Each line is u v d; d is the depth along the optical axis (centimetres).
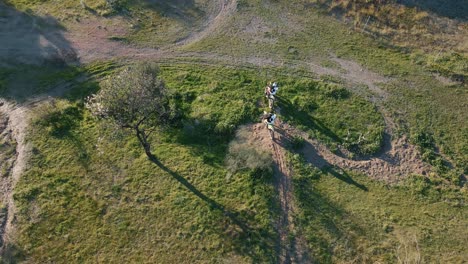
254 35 4103
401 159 3278
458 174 3203
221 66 3822
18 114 3422
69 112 3416
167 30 4119
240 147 3191
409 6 4384
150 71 3453
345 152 3281
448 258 2772
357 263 2719
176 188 3014
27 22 4131
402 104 3612
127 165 3136
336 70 3834
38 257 2706
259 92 3603
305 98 3581
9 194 2975
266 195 2970
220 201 2948
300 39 4088
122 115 2783
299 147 3253
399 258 2700
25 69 3741
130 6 4303
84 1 4334
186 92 3572
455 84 3778
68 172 3089
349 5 4366
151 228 2838
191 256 2722
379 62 3925
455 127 3484
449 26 4244
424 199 3067
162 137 3316
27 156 3147
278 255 2733
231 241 2772
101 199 2967
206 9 4328
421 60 3944
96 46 3950
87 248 2755
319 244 2788
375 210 2978
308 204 2961
